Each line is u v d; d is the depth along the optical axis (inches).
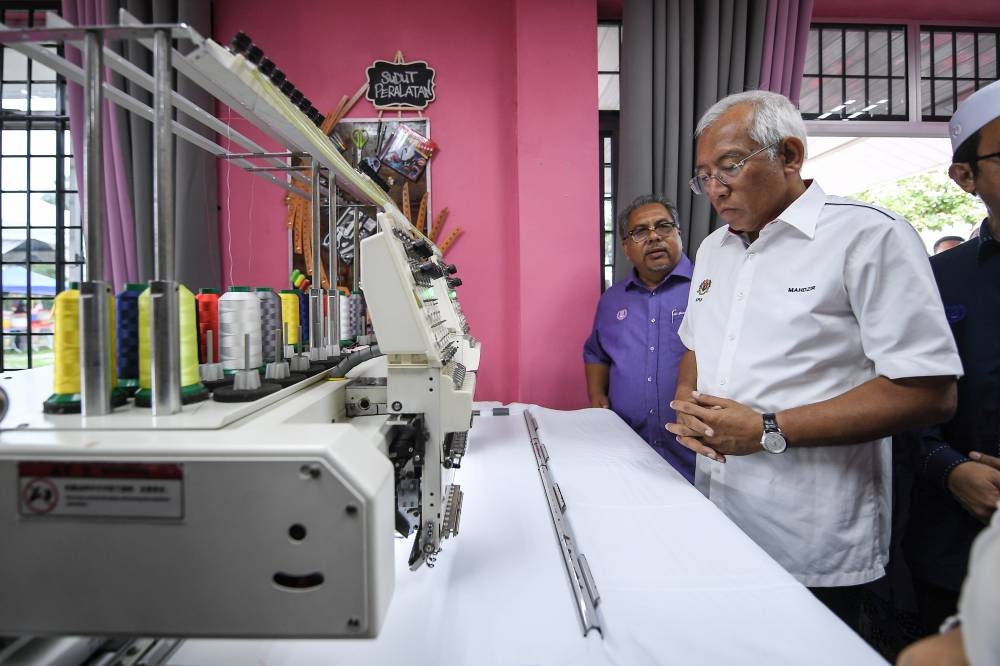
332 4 86.7
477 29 88.0
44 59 24.2
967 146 39.6
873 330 36.8
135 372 26.2
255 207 86.3
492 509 39.9
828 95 98.0
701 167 42.4
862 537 40.4
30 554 18.6
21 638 20.8
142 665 22.4
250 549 18.5
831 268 39.1
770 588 28.0
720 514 37.4
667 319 70.5
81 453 18.3
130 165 78.1
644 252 71.0
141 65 75.0
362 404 35.9
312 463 18.2
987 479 38.0
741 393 43.1
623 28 84.0
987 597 12.7
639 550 32.3
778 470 41.4
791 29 83.2
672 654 22.9
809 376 40.2
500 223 89.8
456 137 88.8
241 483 18.3
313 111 35.4
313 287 43.3
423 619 26.4
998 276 42.3
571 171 83.3
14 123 87.1
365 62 87.5
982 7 94.1
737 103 40.7
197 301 32.7
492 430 62.4
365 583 18.4
